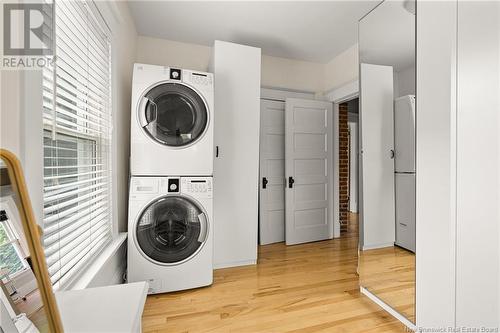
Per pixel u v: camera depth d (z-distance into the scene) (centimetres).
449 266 121
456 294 119
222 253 262
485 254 119
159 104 205
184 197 210
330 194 374
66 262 121
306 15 261
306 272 253
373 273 198
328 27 284
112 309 68
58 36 110
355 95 335
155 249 202
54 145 123
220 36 302
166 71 207
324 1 239
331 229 376
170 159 208
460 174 119
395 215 177
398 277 175
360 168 212
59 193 122
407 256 169
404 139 170
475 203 118
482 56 115
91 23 153
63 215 116
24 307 48
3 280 47
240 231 269
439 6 125
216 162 259
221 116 260
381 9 189
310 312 181
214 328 163
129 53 247
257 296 204
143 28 285
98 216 172
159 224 204
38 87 91
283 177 363
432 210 130
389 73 182
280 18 266
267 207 350
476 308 120
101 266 148
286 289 216
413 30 162
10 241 47
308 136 359
